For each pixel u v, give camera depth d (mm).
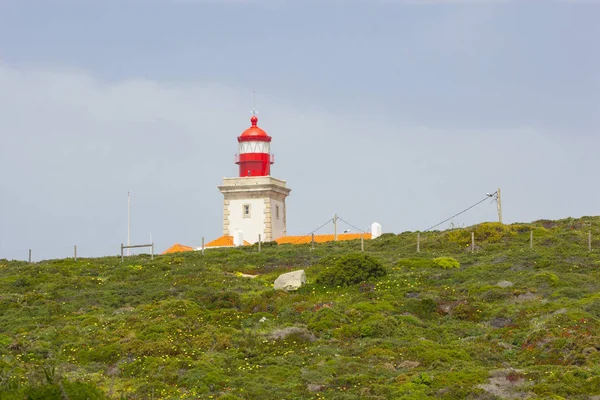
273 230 155625
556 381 66438
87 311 94688
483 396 64625
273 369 73438
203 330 84250
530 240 114688
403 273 102188
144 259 123375
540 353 74188
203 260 119688
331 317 85625
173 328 84125
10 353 78438
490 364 73312
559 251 108438
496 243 117562
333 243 131625
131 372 74562
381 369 72250
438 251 117500
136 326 86188
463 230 122562
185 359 76625
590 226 123250
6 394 51719
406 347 77438
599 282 94188
